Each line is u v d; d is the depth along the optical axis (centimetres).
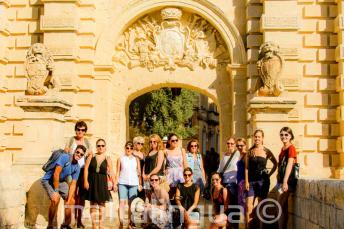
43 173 1712
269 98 1764
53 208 1456
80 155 1462
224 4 2252
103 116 2225
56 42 2152
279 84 1794
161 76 2297
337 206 1045
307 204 1281
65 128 2106
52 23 2150
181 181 1473
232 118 2225
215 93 2284
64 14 2156
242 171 1432
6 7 2239
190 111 4244
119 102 2300
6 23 2216
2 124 2220
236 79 2211
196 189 1407
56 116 1791
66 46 2147
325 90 2180
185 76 2295
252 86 2159
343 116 2100
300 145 2142
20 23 2264
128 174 1533
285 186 1347
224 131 2277
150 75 2302
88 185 1481
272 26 2114
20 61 2253
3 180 1388
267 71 1788
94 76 2230
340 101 2141
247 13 2195
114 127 2289
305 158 2159
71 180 1495
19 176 1530
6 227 1395
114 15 2259
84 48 2217
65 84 2133
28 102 1759
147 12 2278
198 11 2245
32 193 1647
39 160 1739
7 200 1405
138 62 2300
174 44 2289
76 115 2189
